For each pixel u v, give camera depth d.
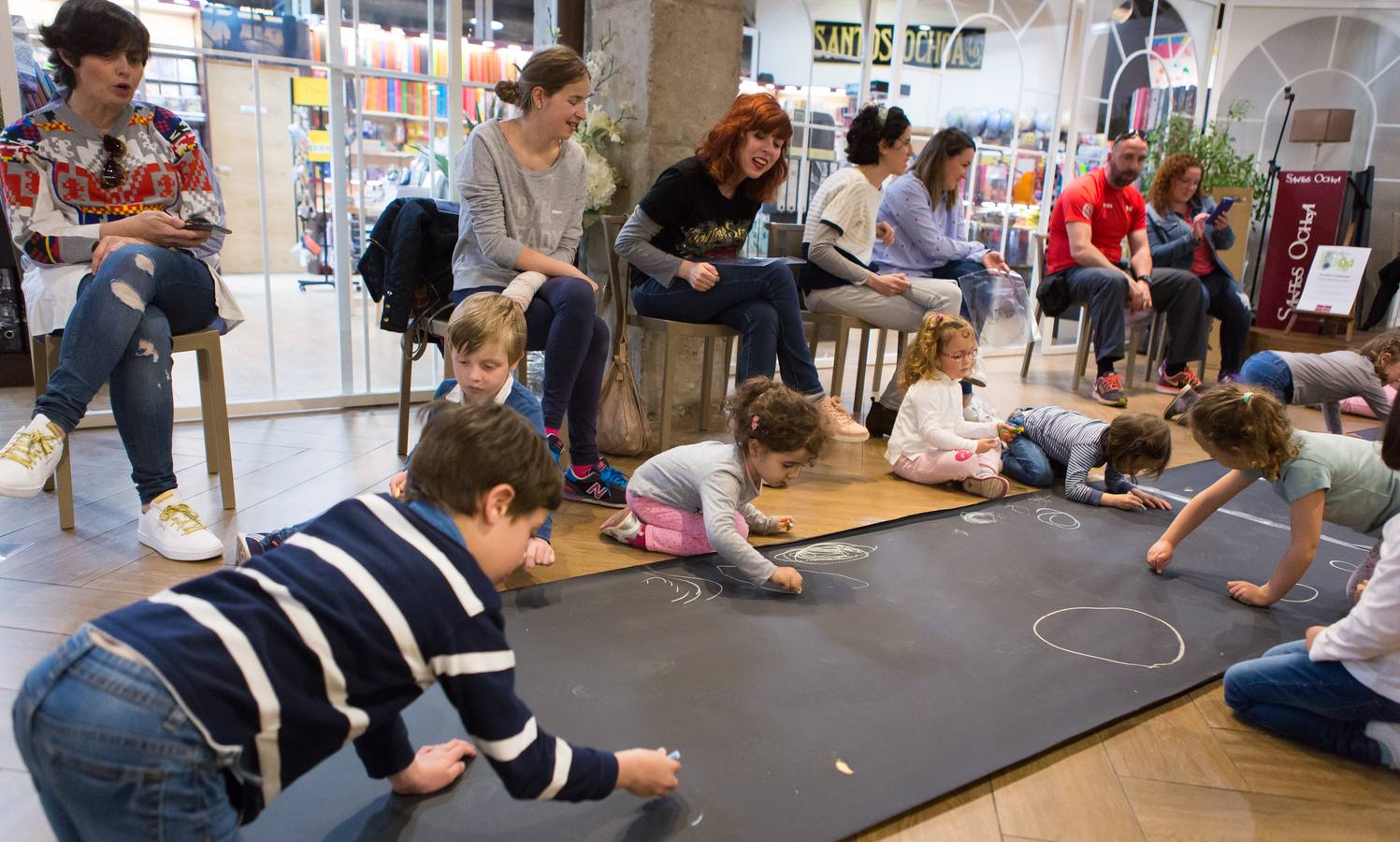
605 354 2.56
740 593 1.98
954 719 1.52
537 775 1.00
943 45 4.82
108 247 2.09
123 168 2.24
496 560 1.05
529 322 2.52
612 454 3.05
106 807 0.84
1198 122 6.07
